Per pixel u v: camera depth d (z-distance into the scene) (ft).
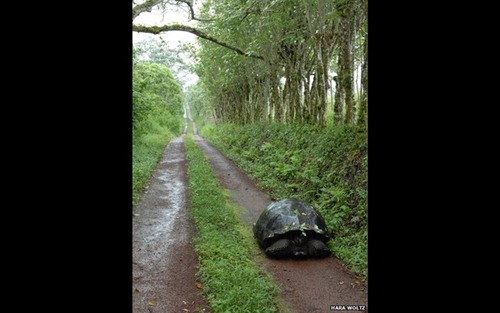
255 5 29.91
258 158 45.44
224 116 116.57
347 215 21.21
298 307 13.29
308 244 17.38
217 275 15.15
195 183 33.53
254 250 18.69
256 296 13.38
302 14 37.83
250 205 28.12
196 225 22.74
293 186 29.76
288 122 49.11
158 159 50.93
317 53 36.81
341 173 25.23
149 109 51.96
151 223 23.54
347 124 29.94
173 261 17.51
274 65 52.42
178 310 13.19
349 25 30.07
